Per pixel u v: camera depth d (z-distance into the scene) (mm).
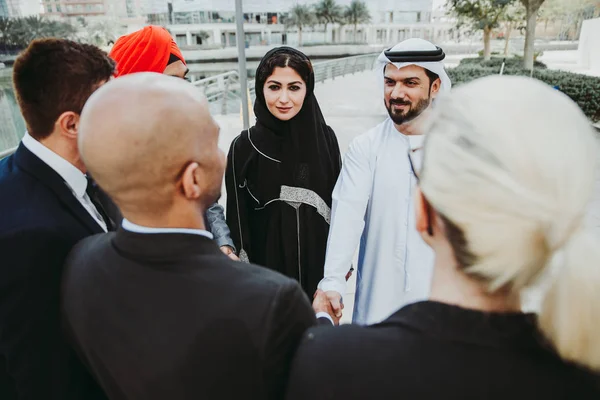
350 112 10414
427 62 1392
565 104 483
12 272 809
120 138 637
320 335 574
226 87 10055
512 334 502
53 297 837
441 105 543
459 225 485
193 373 636
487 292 510
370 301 1640
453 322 515
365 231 1638
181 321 642
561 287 469
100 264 730
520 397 480
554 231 458
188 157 672
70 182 983
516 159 456
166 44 1845
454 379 491
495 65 10852
